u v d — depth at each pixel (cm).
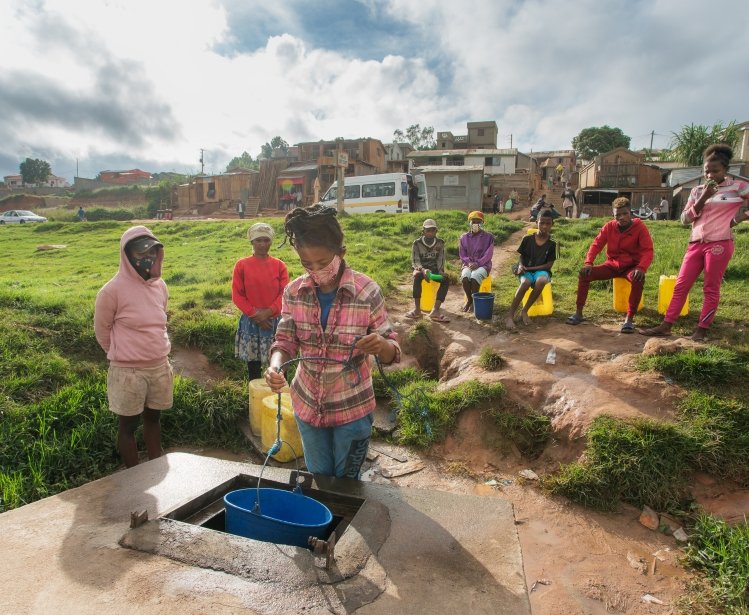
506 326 645
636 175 3077
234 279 475
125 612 149
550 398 465
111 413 445
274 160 3850
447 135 4888
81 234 2075
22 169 7300
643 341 550
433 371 624
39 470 385
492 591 162
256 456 460
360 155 3753
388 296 834
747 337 524
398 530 193
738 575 295
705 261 521
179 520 205
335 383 241
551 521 361
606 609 284
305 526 185
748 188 500
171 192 4191
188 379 521
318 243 217
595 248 623
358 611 151
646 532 348
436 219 1569
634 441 388
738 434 391
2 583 161
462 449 455
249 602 153
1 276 1116
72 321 588
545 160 4884
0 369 477
